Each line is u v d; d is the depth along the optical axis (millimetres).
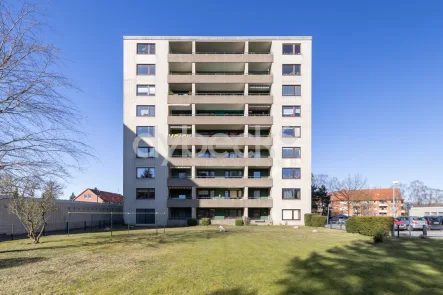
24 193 11242
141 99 35969
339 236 19188
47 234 23188
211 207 34938
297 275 8312
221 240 16734
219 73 39094
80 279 7957
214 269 9062
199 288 7113
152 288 7113
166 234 21078
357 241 16125
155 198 34875
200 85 37000
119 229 28422
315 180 66750
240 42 37094
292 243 15258
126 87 36094
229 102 35844
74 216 29828
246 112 36062
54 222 26234
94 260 10641
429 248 13391
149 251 12711
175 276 8219
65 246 14711
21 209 16875
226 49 38969
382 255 11539
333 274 8430
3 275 8445
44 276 8305
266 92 38938
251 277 8086
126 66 36312
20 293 6805
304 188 35125
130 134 35562
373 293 6832
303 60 36594
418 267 9367
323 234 20797
